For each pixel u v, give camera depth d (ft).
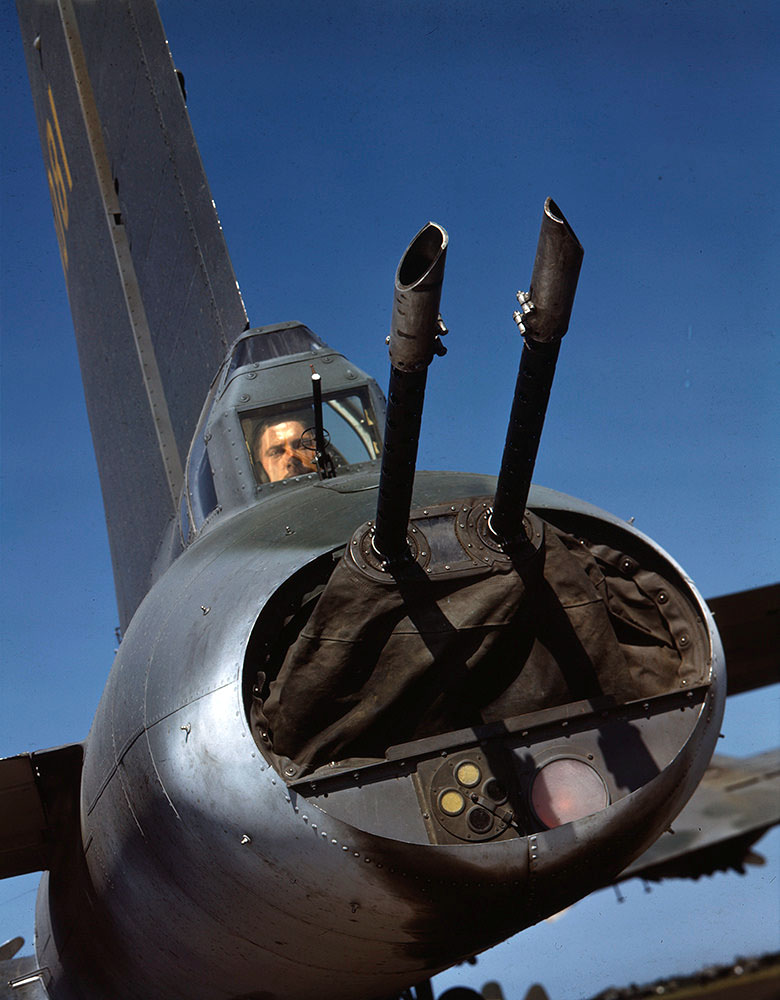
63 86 35.40
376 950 13.07
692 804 14.92
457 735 12.66
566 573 13.21
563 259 10.18
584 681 13.09
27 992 20.79
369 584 12.83
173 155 28.25
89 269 32.89
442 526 13.28
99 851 14.84
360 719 12.69
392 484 11.98
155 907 14.08
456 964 14.61
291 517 14.94
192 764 12.77
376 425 19.86
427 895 12.22
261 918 12.93
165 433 26.53
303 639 12.82
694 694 13.16
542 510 13.94
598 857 12.60
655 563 13.97
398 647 12.83
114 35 31.99
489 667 13.12
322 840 12.08
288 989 14.25
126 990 16.79
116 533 28.22
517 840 12.21
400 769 12.55
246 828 12.39
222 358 24.94
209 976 14.53
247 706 12.71
